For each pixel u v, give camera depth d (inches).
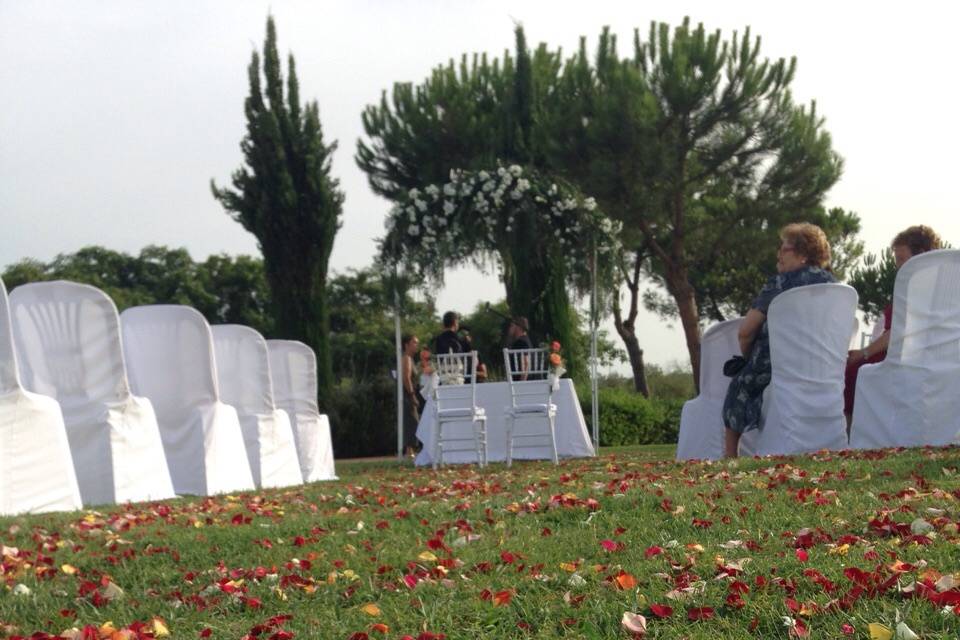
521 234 517.7
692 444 332.5
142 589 140.6
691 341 860.6
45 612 129.3
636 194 781.9
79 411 241.0
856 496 170.1
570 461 395.2
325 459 394.6
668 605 112.0
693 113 794.8
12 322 238.5
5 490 207.0
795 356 280.7
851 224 1197.1
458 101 885.8
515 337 464.8
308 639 111.4
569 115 792.3
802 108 830.5
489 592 121.5
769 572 121.8
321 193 725.9
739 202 847.7
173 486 279.6
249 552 157.9
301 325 720.3
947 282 261.1
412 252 522.9
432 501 207.3
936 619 100.7
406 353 549.6
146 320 279.9
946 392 261.1
